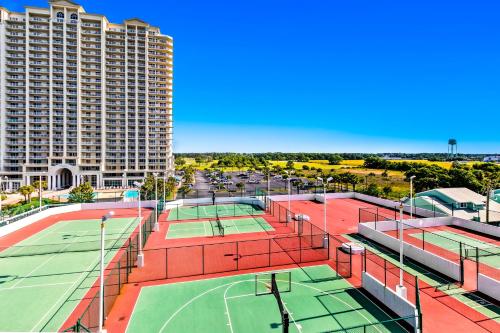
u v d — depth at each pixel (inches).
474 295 759.1
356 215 1731.1
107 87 4084.6
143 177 4170.8
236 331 628.1
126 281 869.2
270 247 1128.8
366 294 777.6
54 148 3887.8
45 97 3870.6
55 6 3848.4
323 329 626.8
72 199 2410.2
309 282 850.1
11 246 1246.9
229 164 7017.7
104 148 4050.2
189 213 1851.6
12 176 3789.4
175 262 1018.7
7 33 3782.0
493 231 1273.4
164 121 4379.9
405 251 1037.2
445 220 1453.0
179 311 709.9
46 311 730.8
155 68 4303.6
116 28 4178.2
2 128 3762.3
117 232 1471.5
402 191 2770.7
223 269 954.1
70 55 3932.1
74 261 1067.3
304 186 3346.5
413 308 616.7
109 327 646.5
